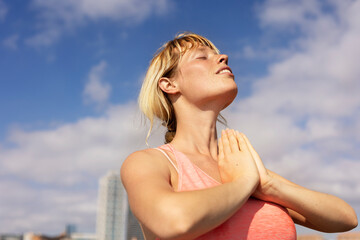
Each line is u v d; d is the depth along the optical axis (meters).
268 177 1.66
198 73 1.92
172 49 2.09
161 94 2.06
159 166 1.55
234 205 1.37
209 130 1.95
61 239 169.50
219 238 1.44
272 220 1.57
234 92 1.89
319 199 1.73
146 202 1.29
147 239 1.60
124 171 1.52
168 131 2.21
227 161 1.71
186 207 1.23
